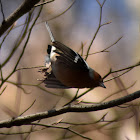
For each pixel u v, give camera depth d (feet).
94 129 36.68
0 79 23.43
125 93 29.60
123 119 31.94
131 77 39.96
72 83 23.04
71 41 52.65
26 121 20.92
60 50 23.08
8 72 39.37
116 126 34.65
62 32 53.26
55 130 37.93
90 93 38.42
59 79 23.53
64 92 37.19
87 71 22.48
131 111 31.19
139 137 33.65
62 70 22.82
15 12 19.30
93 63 47.57
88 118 37.65
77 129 38.09
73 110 21.13
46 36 49.73
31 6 19.16
